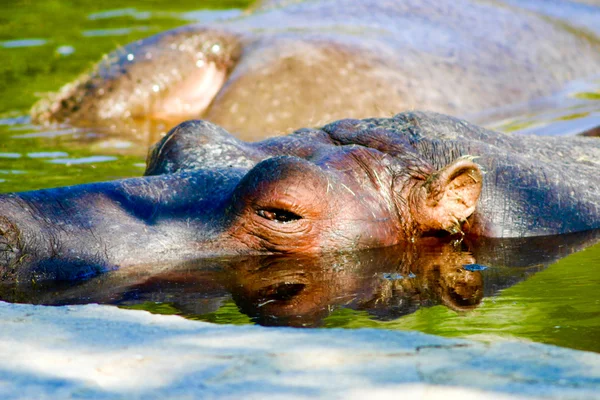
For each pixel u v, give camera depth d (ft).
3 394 18.13
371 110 68.80
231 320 25.40
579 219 38.09
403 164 36.55
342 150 36.14
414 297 27.81
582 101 74.84
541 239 36.37
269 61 71.67
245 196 32.24
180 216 32.73
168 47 75.46
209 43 75.72
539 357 20.16
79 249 30.22
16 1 119.34
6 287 28.84
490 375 18.94
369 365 19.53
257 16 83.66
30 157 57.67
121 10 113.19
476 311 25.95
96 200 31.91
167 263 31.14
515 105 74.54
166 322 23.36
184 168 35.58
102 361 19.97
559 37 88.63
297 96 69.41
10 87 79.97
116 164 55.16
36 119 72.59
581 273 30.63
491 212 37.19
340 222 33.71
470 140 39.27
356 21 81.30
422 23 82.84
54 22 106.22
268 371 19.21
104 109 72.79
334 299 27.68
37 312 24.57
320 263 32.27
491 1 92.27
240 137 64.39
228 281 29.76
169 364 19.74
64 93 74.79
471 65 77.46
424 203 35.42
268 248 32.86
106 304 27.25
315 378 18.78
